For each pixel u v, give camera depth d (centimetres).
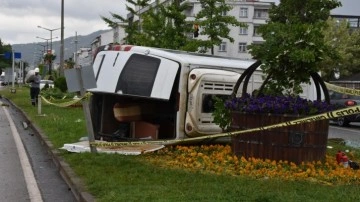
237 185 670
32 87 2436
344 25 4934
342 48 4653
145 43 2380
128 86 980
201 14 2331
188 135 958
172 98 998
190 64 949
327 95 890
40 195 725
